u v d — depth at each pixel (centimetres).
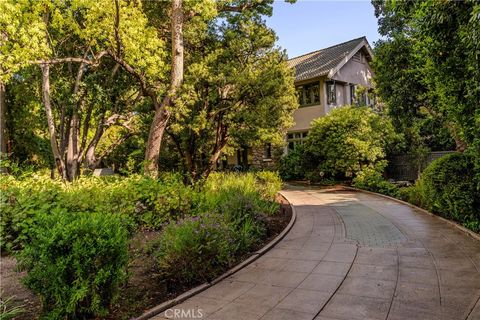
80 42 1227
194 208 797
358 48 2153
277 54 1326
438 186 789
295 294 414
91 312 357
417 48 731
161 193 773
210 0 1039
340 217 907
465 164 730
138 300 405
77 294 329
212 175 1384
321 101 2012
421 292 396
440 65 616
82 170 1322
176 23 1096
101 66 1309
